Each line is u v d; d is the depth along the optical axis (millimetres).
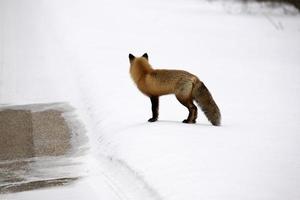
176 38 37812
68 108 19234
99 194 10828
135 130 14289
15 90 22109
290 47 34250
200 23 46531
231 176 10344
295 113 16703
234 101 18938
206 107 13945
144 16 50250
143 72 14227
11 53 30797
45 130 16266
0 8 53344
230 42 36375
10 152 14078
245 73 25172
